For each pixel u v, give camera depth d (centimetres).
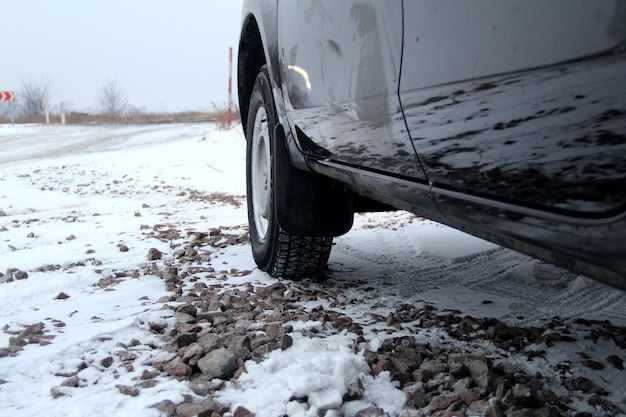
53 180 1038
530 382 201
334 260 411
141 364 217
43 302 307
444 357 225
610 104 109
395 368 208
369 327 262
